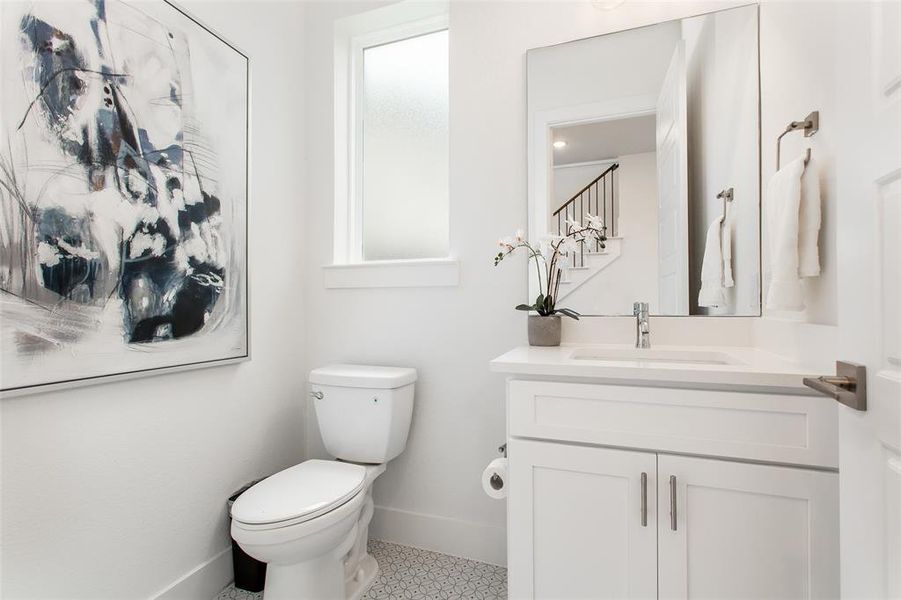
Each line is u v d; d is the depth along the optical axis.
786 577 0.90
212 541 1.43
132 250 1.16
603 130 1.54
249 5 1.63
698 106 1.43
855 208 0.65
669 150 1.47
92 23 1.07
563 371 1.06
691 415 0.97
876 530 0.61
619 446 1.02
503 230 1.64
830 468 0.88
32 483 0.97
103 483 1.11
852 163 0.66
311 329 1.93
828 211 0.92
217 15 1.48
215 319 1.44
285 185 1.83
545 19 1.60
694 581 0.95
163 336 1.25
